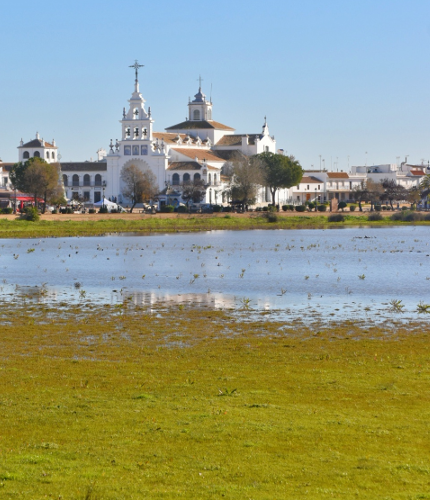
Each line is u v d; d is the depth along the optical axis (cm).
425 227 17762
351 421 2850
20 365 3897
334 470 2377
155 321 5356
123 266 9200
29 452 2561
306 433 2712
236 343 4516
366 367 3791
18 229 16050
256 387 3397
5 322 5328
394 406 3056
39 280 7894
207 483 2291
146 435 2714
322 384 3434
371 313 5659
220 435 2703
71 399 3195
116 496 2208
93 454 2536
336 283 7438
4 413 2991
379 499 2166
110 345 4462
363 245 12244
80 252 11231
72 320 5412
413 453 2519
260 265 9181
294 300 6369
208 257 10269
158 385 3441
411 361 3934
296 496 2191
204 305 6119
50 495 2216
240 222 18962
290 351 4253
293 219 19550
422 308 5825
